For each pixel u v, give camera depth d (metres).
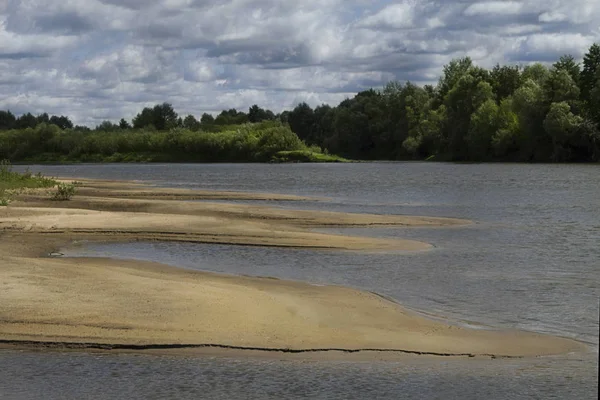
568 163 126.31
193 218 36.88
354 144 198.25
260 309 17.72
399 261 26.11
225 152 177.12
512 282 22.25
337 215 40.75
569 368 14.12
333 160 167.75
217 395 12.93
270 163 165.75
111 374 13.91
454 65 181.50
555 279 22.75
